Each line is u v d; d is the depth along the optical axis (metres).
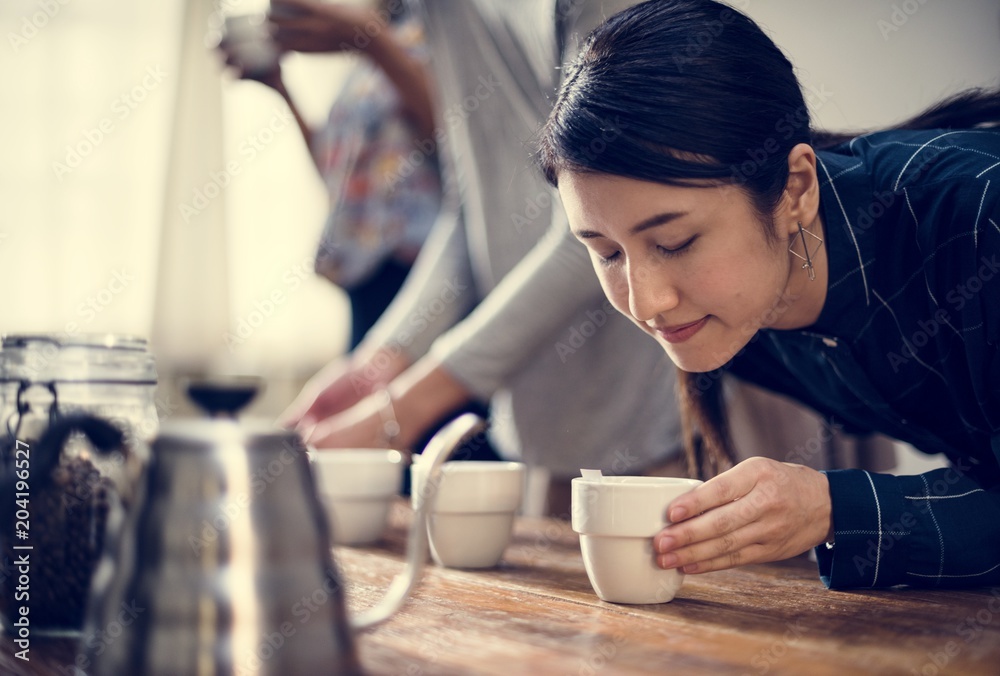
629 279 0.95
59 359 0.76
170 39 3.99
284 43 1.96
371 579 1.04
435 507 1.10
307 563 0.62
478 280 1.89
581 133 0.91
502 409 1.83
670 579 0.89
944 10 2.39
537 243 1.75
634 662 0.67
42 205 3.88
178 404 3.84
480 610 0.86
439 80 1.80
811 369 1.27
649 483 0.98
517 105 1.70
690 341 1.00
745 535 0.90
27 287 3.87
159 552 0.60
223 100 4.02
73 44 3.92
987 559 0.96
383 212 2.13
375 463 1.31
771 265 0.98
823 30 2.51
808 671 0.64
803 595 0.93
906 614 0.83
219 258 4.03
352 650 0.64
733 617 0.83
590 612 0.85
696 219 0.91
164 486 0.62
